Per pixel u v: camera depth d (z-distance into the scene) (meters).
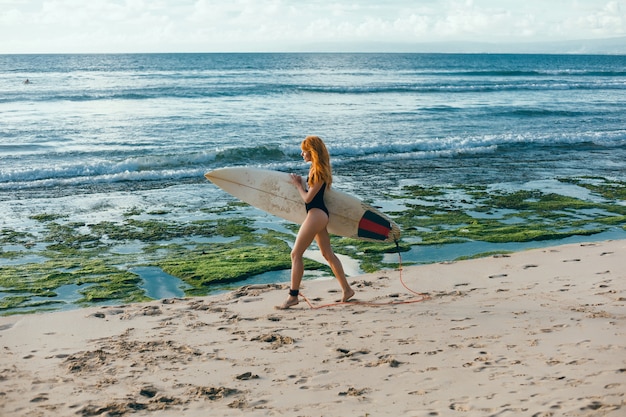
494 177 16.67
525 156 20.53
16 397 4.46
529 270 8.31
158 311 6.85
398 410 3.95
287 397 4.32
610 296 6.81
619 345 4.97
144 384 4.68
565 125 28.73
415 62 137.12
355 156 19.95
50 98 35.78
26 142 21.47
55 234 10.77
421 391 4.27
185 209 12.80
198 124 26.22
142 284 8.29
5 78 57.59
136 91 40.66
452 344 5.33
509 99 41.06
